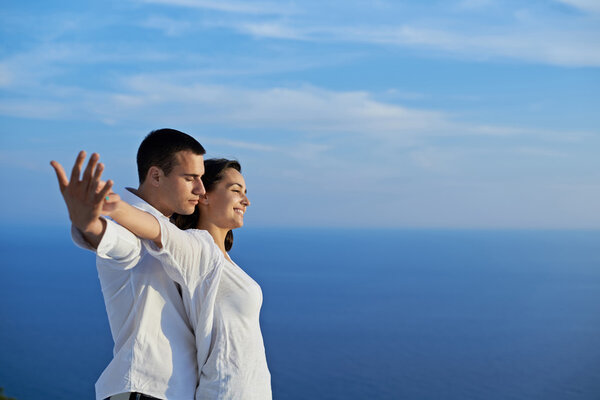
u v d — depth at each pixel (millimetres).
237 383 1737
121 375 1654
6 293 131500
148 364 1656
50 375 67875
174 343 1700
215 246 1713
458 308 128375
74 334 91688
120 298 1697
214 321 1752
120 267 1576
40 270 171375
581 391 66875
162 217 1708
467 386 69000
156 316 1688
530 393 65625
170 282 1715
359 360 82812
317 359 83688
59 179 1325
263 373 1812
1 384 61188
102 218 1456
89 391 61906
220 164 1984
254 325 1811
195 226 2012
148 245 1588
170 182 1722
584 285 168875
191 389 1715
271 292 149875
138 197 1739
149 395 1646
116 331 1722
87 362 74125
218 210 1973
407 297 143125
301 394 65812
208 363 1732
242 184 2010
